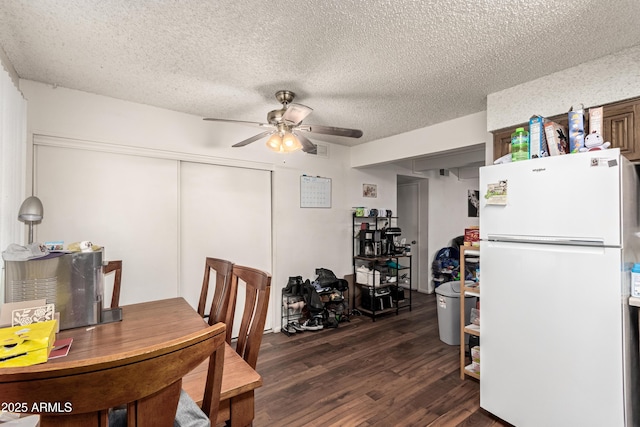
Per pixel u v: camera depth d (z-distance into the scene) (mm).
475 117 2963
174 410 653
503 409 1902
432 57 1941
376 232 4609
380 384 2443
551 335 1688
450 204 6148
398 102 2695
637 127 1826
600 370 1520
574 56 1931
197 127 3062
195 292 3121
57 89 2387
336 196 4277
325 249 4156
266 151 3576
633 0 1411
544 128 1907
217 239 3275
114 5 1460
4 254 1362
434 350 3111
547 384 1699
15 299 1360
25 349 1044
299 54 1909
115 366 559
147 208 2816
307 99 2625
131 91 2486
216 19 1569
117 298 2127
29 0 1412
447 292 3275
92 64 2049
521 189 1837
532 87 2260
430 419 2006
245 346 1352
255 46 1823
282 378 2533
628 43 1785
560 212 1669
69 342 1262
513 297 1859
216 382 754
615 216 1490
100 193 2598
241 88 2420
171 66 2072
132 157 2748
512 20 1567
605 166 1525
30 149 2275
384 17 1542
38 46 1820
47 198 2379
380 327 3805
